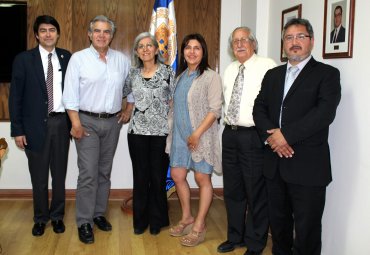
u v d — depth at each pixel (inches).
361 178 88.0
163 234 125.7
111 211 147.3
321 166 88.9
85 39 154.6
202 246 118.1
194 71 112.7
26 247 115.4
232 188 111.5
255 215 108.4
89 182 119.6
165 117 117.9
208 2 158.6
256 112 97.8
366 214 86.4
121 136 160.1
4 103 154.1
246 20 151.1
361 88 88.0
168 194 145.2
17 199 157.5
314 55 109.0
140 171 120.8
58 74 120.8
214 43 160.4
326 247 102.5
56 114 120.9
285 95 93.1
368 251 86.0
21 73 116.9
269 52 138.2
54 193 126.9
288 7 123.9
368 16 85.7
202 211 118.3
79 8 153.3
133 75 118.6
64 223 134.2
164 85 116.0
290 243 103.7
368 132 85.5
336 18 97.0
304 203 90.6
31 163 122.8
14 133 118.8
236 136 106.0
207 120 109.0
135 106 118.5
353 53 90.9
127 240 121.1
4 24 146.3
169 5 141.1
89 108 117.0
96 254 111.9
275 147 90.0
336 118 97.5
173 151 116.0
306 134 85.9
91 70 114.8
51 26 116.9
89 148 118.8
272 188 97.4
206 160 111.7
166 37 140.2
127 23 155.6
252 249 110.0
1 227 130.1
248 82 104.3
